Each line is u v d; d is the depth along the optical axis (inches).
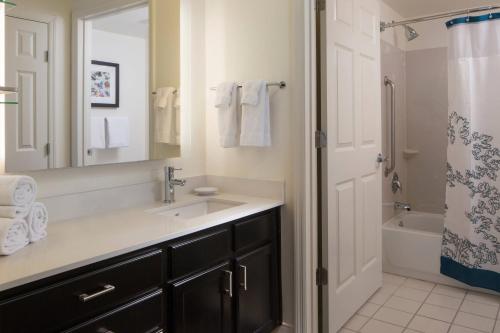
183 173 91.8
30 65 61.6
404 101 154.7
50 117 64.4
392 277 124.6
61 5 65.4
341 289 91.7
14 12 59.4
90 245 51.1
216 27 94.3
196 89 94.2
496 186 107.2
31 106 61.9
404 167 155.6
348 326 93.4
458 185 112.2
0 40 58.1
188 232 60.7
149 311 54.8
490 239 107.9
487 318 96.5
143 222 64.7
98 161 72.1
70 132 67.3
